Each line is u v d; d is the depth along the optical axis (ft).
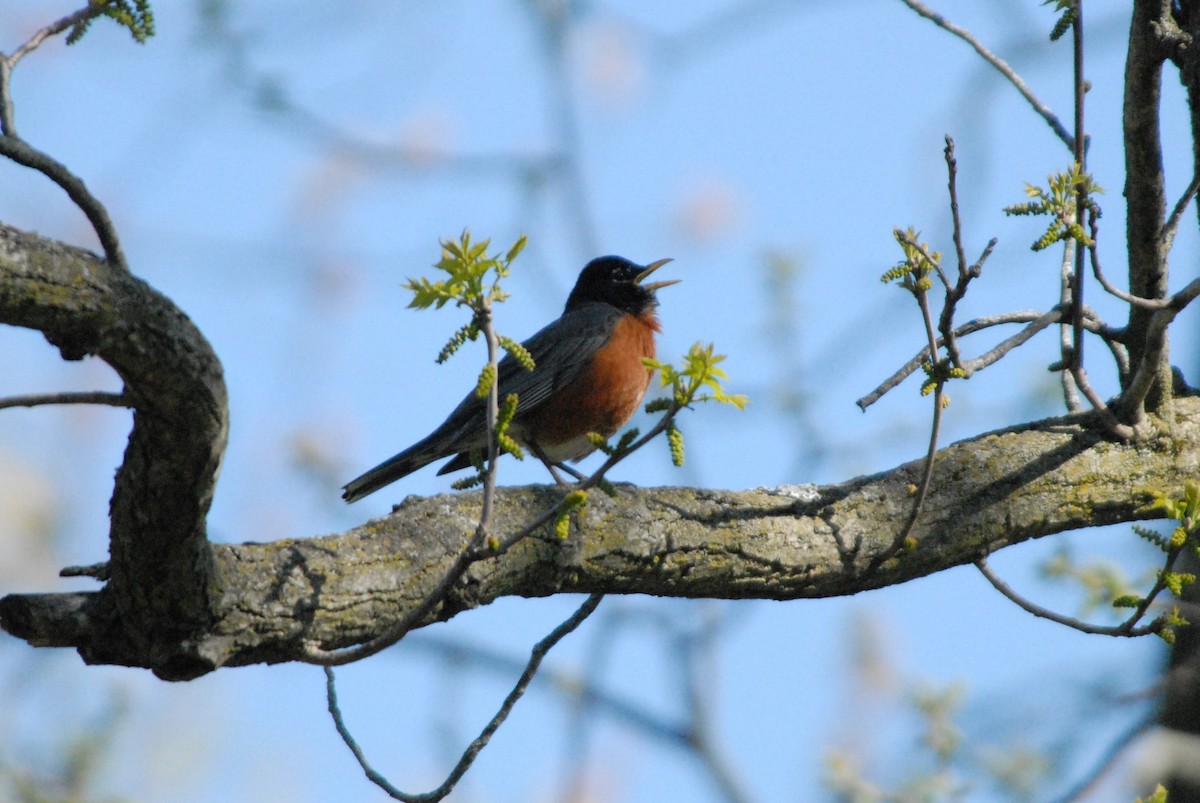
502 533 25.45
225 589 21.99
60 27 21.54
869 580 28.55
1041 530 29.71
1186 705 30.35
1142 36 27.35
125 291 18.25
